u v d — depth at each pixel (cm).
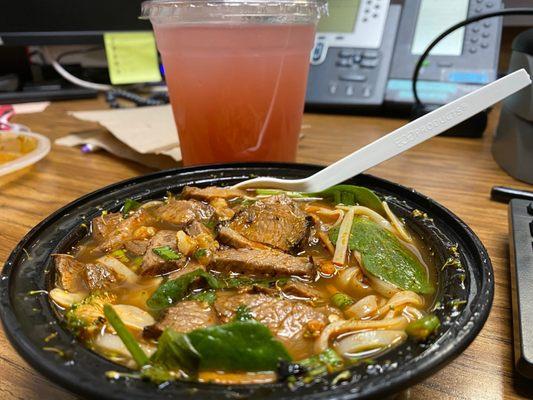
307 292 13
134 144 26
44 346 10
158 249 15
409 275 14
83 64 58
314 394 9
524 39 25
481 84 37
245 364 10
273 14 19
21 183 26
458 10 40
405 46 40
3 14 43
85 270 14
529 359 12
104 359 10
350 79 40
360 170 18
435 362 9
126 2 46
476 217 21
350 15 42
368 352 11
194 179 19
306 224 16
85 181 26
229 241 16
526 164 25
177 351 10
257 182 19
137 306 13
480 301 11
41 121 40
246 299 12
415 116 35
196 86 21
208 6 19
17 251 13
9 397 12
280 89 21
